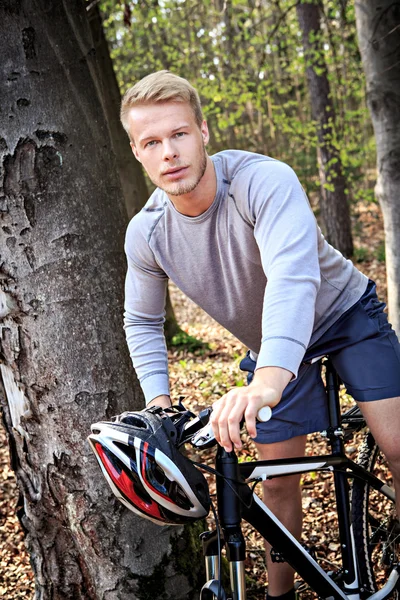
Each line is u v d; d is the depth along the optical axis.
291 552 1.95
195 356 7.47
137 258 2.05
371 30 4.67
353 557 2.22
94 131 2.33
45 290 2.24
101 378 2.30
